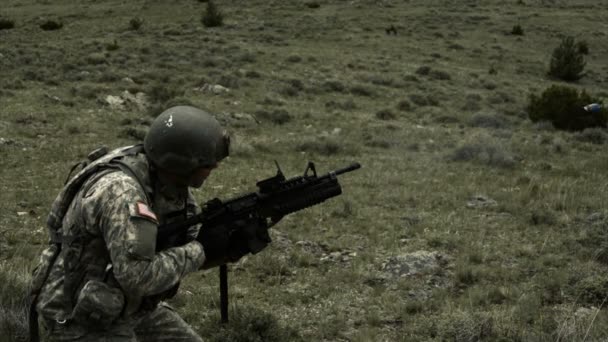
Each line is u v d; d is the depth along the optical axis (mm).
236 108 24797
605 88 42188
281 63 36750
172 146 2943
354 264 8383
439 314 6793
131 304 2918
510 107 31000
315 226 10219
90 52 36812
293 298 7180
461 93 33406
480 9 65438
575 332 5844
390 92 31828
